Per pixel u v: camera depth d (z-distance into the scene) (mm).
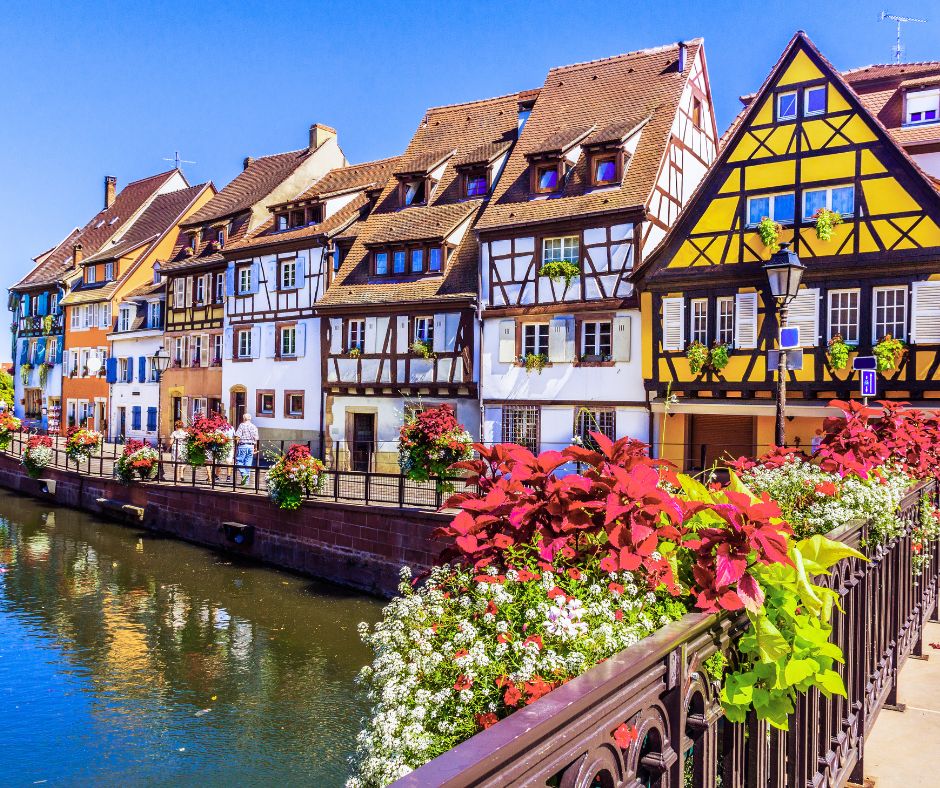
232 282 30719
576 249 21578
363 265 26453
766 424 18953
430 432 14570
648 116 22609
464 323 23391
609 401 20891
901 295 17125
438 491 14766
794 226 18281
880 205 17344
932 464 6973
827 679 2332
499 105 28297
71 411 41875
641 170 21375
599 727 1656
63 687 10984
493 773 1316
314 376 27531
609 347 21156
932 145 18969
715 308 19297
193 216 36375
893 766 3926
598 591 2434
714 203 19312
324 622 13914
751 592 2240
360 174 30750
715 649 2250
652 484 2570
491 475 3139
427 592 2766
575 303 21391
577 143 22516
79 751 9016
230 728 9648
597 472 2666
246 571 17562
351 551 16125
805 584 2371
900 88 19953
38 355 44938
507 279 22547
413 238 24844
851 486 4516
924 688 5188
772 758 2645
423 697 2338
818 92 18172
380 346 25250
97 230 45938
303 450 17484
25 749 9078
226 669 11664
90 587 16391
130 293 38281
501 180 23875
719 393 19109
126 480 23391
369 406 25625
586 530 2592
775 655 2316
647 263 20094
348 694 10688
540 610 2371
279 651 12422
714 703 2289
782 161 18516
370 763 2342
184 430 24875
